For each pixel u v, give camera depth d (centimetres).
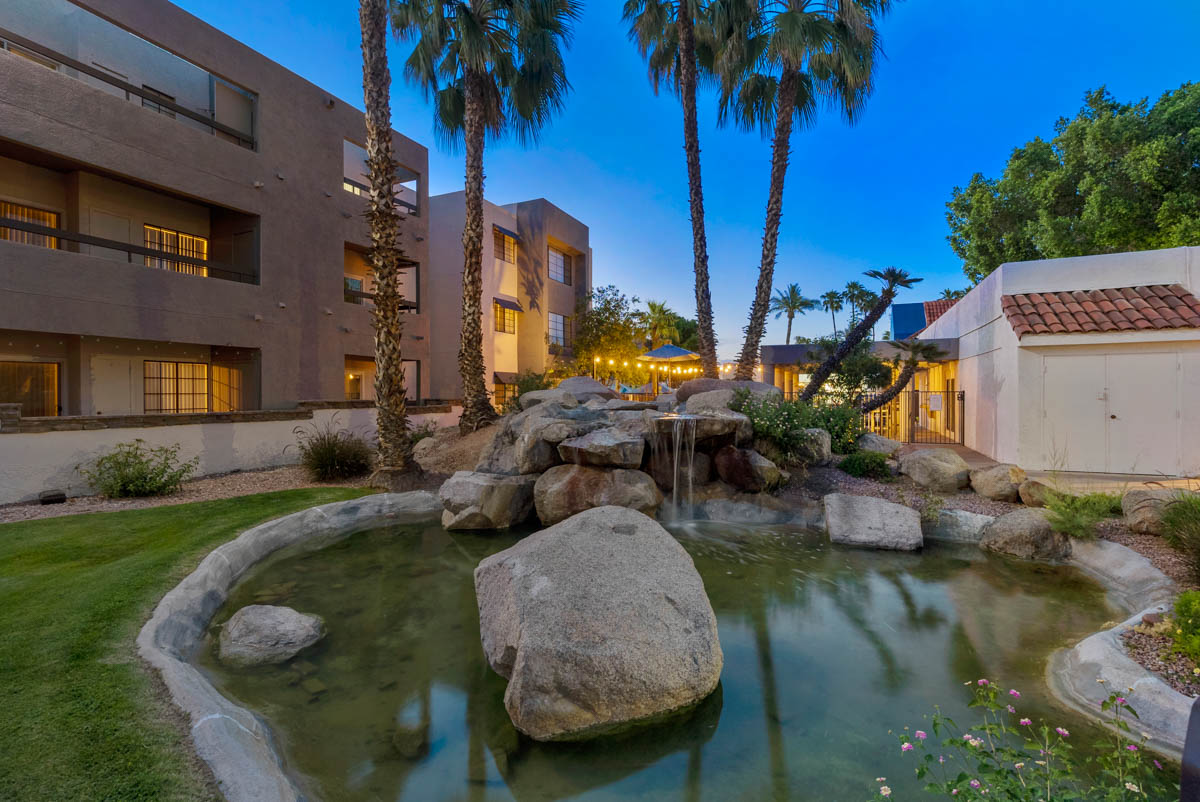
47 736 312
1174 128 1927
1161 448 1099
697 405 1233
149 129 1315
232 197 1491
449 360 2445
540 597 434
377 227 1173
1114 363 1132
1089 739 364
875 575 741
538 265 2697
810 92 1848
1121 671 414
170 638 478
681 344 5472
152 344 1484
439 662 504
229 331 1483
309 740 382
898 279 1520
